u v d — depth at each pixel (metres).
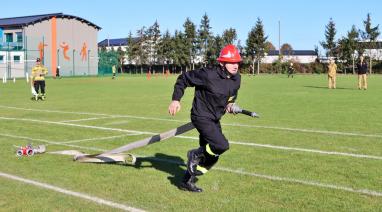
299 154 8.27
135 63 95.44
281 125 12.28
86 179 6.51
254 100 21.44
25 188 6.06
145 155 8.21
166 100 21.66
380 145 9.19
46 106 18.38
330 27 86.56
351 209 5.21
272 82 44.44
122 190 5.97
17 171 6.96
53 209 5.24
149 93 27.31
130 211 5.18
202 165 5.93
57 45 71.62
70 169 7.09
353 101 20.75
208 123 5.80
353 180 6.44
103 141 9.75
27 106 18.38
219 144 5.76
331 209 5.22
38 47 68.81
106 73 80.69
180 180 6.48
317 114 15.12
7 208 5.27
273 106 18.17
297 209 5.22
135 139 10.02
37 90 21.83
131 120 13.58
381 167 7.24
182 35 91.38
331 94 25.81
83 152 8.55
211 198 5.64
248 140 9.80
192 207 5.29
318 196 5.70
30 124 12.55
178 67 93.81
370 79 52.84
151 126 12.25
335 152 8.45
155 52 94.38
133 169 7.12
